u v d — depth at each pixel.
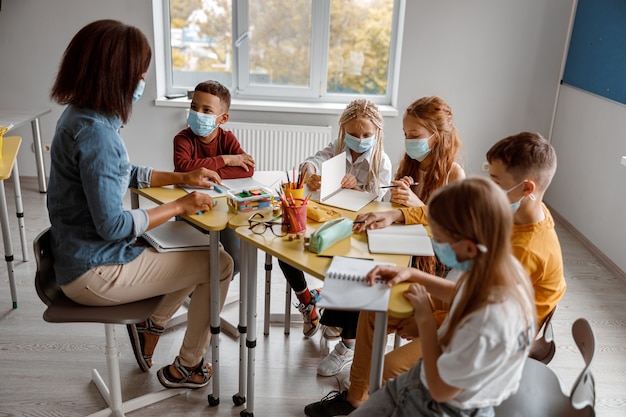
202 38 4.30
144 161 4.41
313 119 4.33
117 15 4.08
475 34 4.12
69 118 1.75
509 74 4.22
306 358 2.51
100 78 1.71
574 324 1.57
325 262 1.71
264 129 4.24
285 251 1.76
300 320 2.76
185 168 2.37
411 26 4.09
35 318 2.71
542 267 1.64
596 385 2.39
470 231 1.26
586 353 1.46
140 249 1.94
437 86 4.24
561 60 4.19
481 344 1.24
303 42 4.30
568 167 4.07
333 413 2.08
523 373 1.64
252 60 4.36
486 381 1.26
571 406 1.53
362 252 1.78
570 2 4.06
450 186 1.30
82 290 1.84
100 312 1.87
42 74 4.23
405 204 2.16
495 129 4.35
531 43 4.15
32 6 4.06
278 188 2.31
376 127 2.39
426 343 1.40
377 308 1.48
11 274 2.72
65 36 4.13
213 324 2.10
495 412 1.51
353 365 1.99
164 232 2.11
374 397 1.57
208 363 2.37
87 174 1.71
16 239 3.47
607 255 3.50
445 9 4.06
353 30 4.27
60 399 2.21
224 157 2.41
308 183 2.37
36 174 4.48
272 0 4.20
